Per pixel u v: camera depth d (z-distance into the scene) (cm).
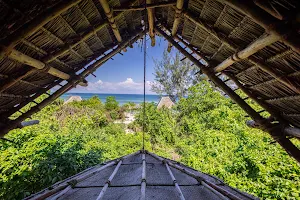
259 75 260
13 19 170
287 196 405
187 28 335
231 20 226
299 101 231
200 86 1177
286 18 139
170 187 219
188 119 1130
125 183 228
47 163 468
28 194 420
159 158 306
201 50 365
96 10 269
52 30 238
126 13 342
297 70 193
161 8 358
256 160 546
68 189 221
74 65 373
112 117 1833
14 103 319
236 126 799
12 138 576
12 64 229
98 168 285
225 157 620
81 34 289
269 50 202
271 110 303
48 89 355
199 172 317
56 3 179
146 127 1091
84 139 817
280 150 588
